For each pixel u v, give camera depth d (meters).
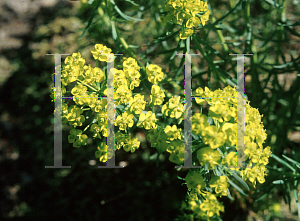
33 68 3.54
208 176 1.20
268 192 1.85
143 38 2.81
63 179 2.88
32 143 3.19
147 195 2.64
